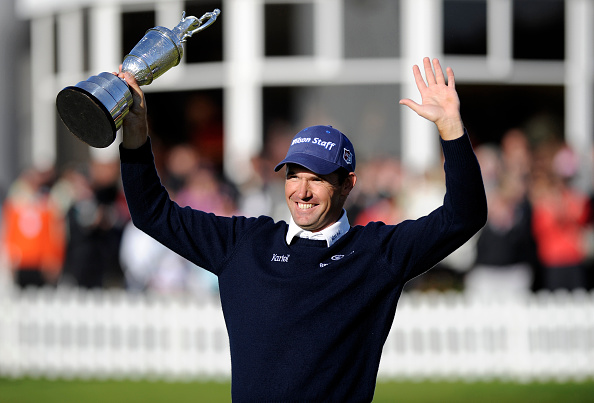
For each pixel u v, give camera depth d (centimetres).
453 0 5262
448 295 4175
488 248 4181
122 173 1556
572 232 4175
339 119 5288
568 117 5366
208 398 3441
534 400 3378
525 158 4612
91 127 1470
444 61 5253
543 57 5347
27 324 4091
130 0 5478
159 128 5459
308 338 1467
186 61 5444
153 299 4025
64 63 5881
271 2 5338
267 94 5350
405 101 1478
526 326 3909
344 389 1470
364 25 5266
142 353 4006
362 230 1559
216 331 3969
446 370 3916
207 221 1574
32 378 3919
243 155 4916
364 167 4694
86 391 3603
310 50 5312
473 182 1448
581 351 3912
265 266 1523
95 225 4434
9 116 6031
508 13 5306
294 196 1545
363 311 1489
